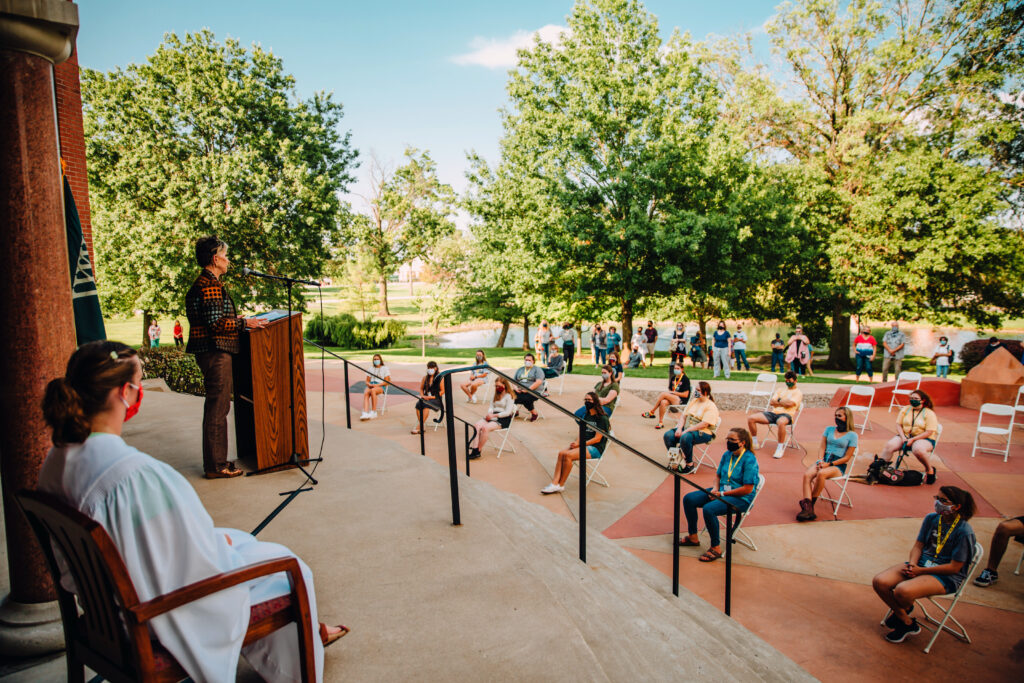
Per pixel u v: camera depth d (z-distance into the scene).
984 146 23.02
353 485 4.67
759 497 8.31
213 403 4.62
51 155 2.41
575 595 3.90
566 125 22.78
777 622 5.18
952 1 22.88
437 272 36.03
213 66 28.50
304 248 29.19
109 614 1.69
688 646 3.49
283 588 2.01
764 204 23.50
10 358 2.32
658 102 22.73
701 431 9.32
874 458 9.41
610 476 8.96
